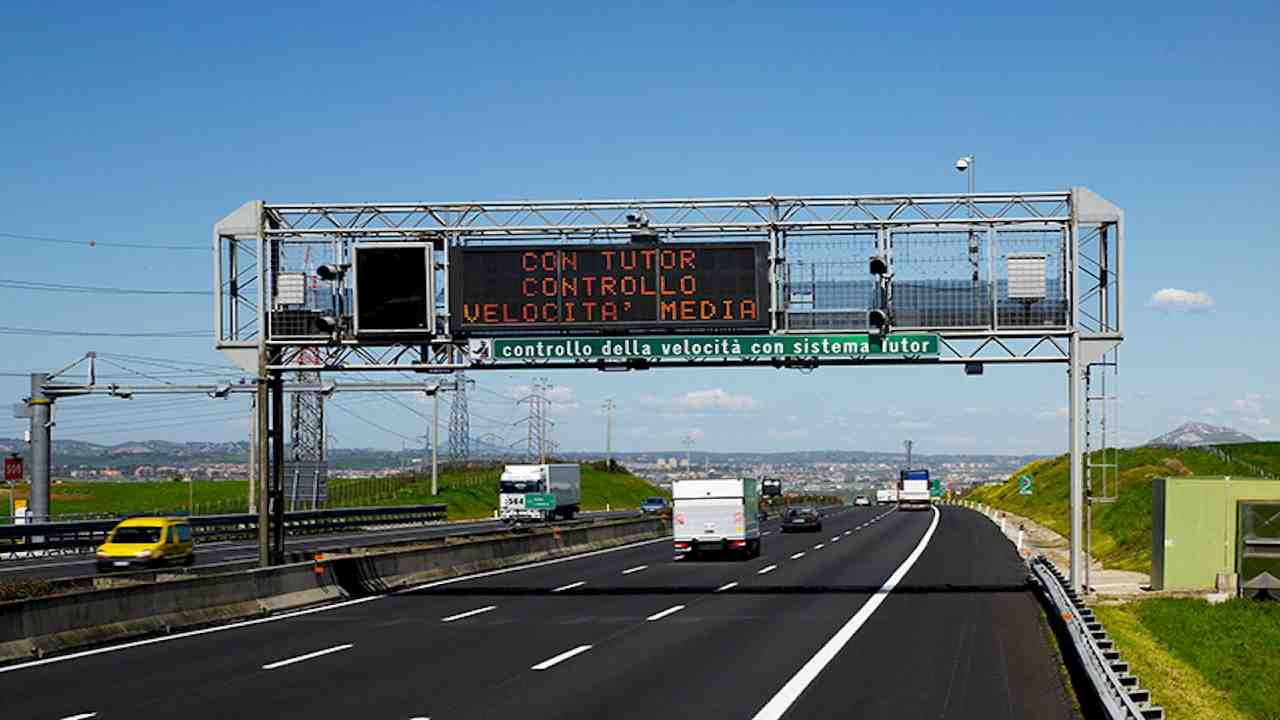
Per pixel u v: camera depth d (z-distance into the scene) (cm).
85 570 4175
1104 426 3147
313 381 6122
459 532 7200
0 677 1708
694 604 2834
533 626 2386
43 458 5234
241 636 2239
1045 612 2583
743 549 4559
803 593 3105
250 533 6381
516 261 2958
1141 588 3231
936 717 1387
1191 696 1869
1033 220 2917
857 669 1769
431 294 2958
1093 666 1412
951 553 4812
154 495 10244
